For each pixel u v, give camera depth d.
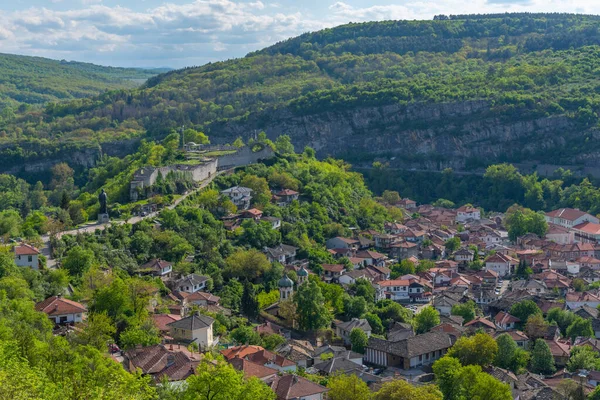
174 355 185.75
